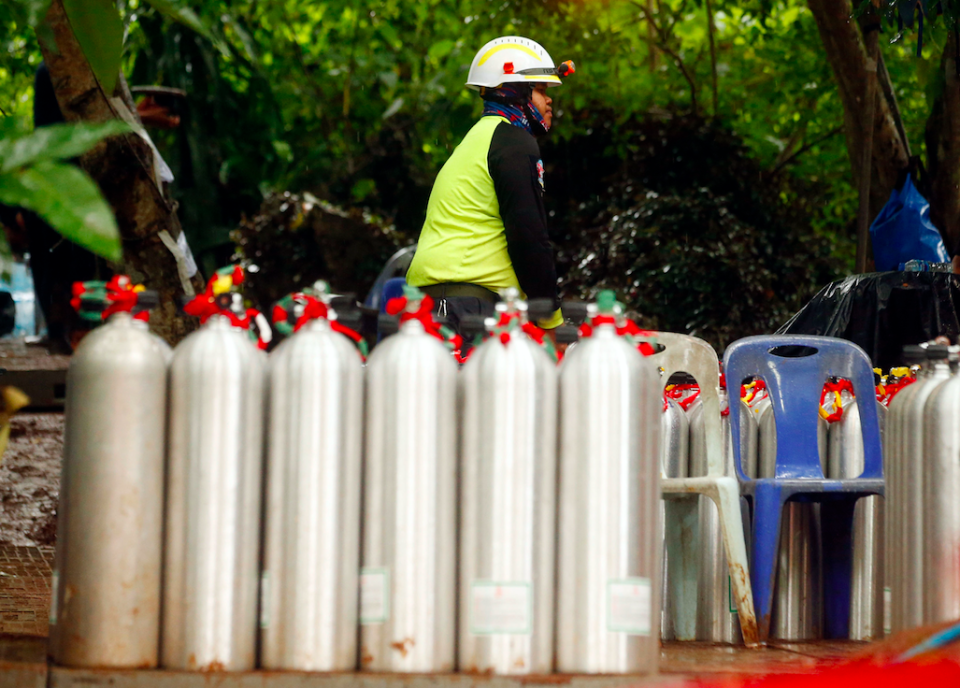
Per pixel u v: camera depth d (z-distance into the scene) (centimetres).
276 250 4534
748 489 1203
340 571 789
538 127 1515
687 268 3450
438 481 796
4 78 4447
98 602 781
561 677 780
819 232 4450
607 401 804
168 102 2325
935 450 876
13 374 2458
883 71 2642
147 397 789
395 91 5169
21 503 1969
